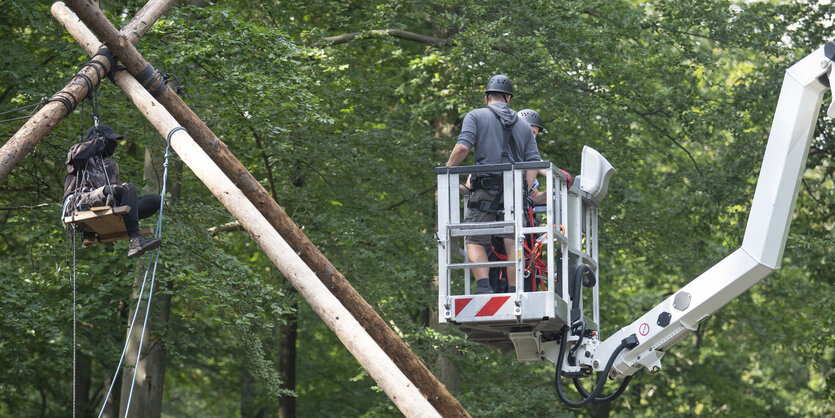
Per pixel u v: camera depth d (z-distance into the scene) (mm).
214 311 20078
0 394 32062
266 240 9727
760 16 26859
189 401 46188
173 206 21141
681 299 11672
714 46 28328
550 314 10703
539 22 24453
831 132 26984
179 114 11383
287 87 19234
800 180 11055
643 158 29812
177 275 19125
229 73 18812
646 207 28062
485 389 27094
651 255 28594
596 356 12125
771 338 33062
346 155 24719
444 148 26453
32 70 19797
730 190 27359
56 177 23094
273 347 29984
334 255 24953
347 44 26719
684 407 35781
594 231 12789
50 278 20766
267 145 24719
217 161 11219
